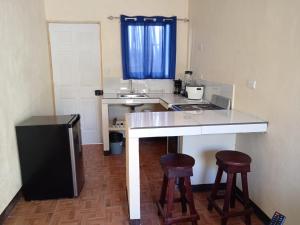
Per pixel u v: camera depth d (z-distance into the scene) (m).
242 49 2.62
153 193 2.83
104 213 2.47
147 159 3.83
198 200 2.68
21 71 2.94
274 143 2.16
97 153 4.11
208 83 3.54
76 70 4.31
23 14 3.09
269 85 2.21
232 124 2.21
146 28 4.20
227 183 2.17
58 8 4.05
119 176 3.27
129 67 4.30
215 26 3.26
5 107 2.47
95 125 4.53
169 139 3.30
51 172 2.66
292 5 1.91
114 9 4.16
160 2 4.24
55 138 2.60
